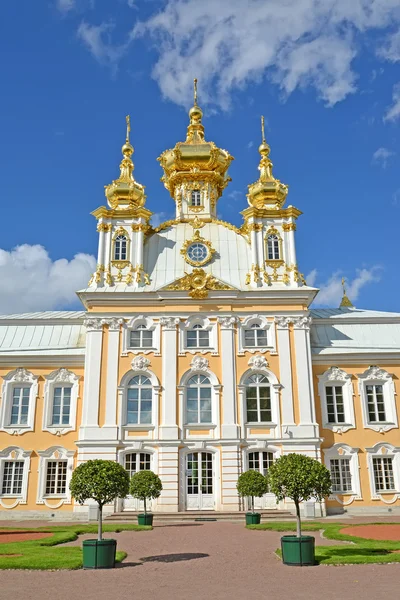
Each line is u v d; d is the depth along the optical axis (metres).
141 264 47.66
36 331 48.91
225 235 50.47
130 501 41.06
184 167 56.03
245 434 42.59
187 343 44.88
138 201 50.94
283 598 14.38
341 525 32.28
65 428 43.72
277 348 44.66
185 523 36.50
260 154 54.59
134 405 43.28
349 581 16.50
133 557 22.05
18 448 43.28
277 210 49.34
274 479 21.38
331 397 45.16
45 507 42.00
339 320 49.34
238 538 27.91
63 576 17.94
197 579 17.30
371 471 43.09
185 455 41.97
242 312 45.53
